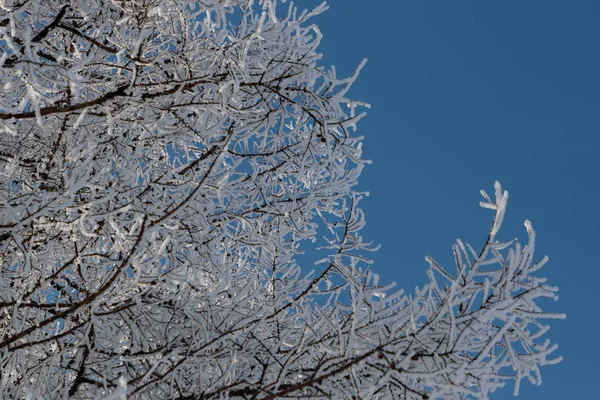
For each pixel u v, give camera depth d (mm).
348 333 2748
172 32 3979
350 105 3916
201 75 3621
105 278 3559
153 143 4199
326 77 3791
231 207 4516
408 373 2354
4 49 2990
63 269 3188
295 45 3914
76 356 3500
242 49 3488
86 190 3889
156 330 3643
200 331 3416
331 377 2582
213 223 4383
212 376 3568
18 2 3627
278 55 3912
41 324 2922
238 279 5180
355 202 3809
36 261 3689
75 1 4016
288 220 4684
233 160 4367
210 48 3672
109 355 3504
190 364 3113
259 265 4898
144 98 3520
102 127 4195
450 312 2363
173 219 3770
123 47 3590
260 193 4531
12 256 3840
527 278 2543
